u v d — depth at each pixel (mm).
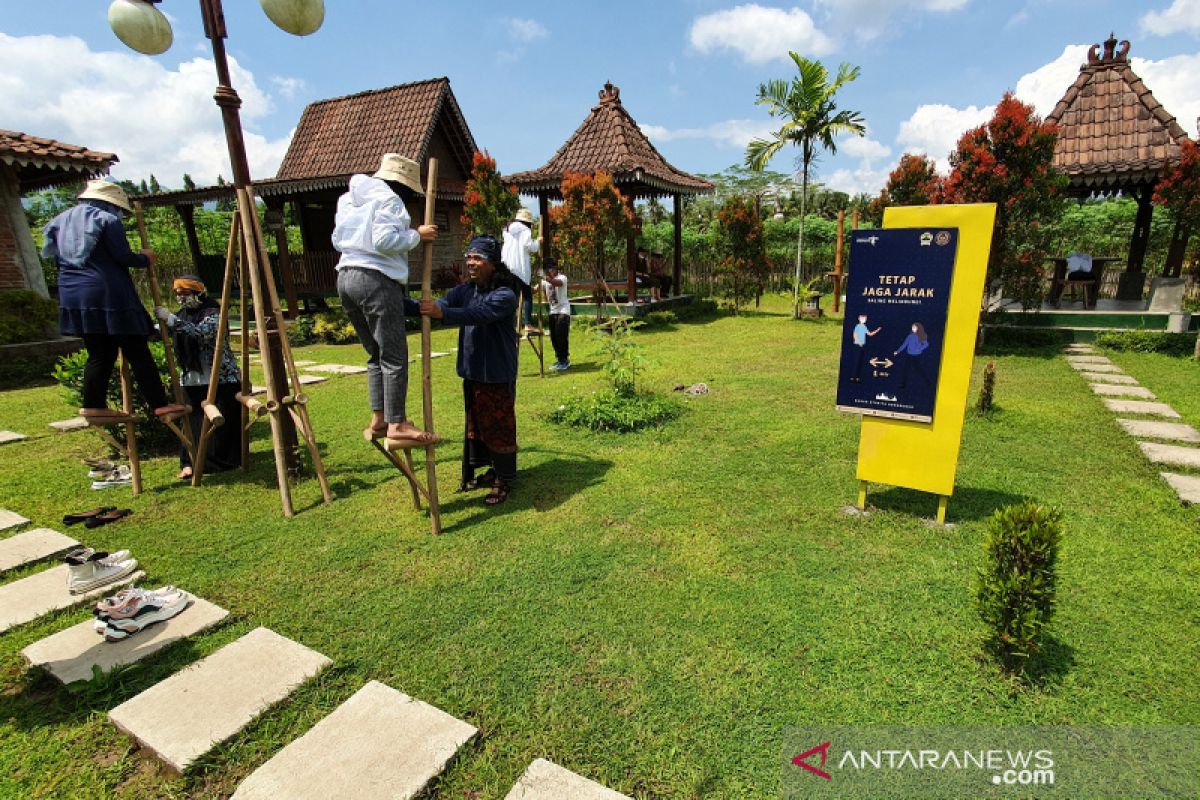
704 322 14148
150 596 2926
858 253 3508
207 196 14008
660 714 2248
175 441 5648
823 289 22141
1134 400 6418
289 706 2355
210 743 2152
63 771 2096
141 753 2178
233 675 2500
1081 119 10953
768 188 38500
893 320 3504
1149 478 4305
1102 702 2242
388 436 3486
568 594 3035
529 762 2066
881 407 3643
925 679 2383
